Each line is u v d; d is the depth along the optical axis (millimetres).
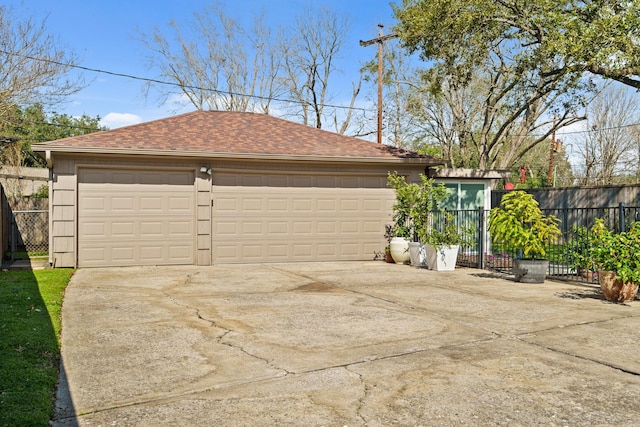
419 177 14320
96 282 9594
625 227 9016
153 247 12180
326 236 13547
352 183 13766
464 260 13102
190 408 3668
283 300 7957
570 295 8492
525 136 24594
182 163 12289
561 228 17000
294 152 13047
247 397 3881
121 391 4000
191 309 7184
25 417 3385
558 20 11586
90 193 11727
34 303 7215
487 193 16016
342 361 4777
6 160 23203
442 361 4785
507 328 6117
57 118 33875
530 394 3967
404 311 7109
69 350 5098
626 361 4820
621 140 32375
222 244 12672
